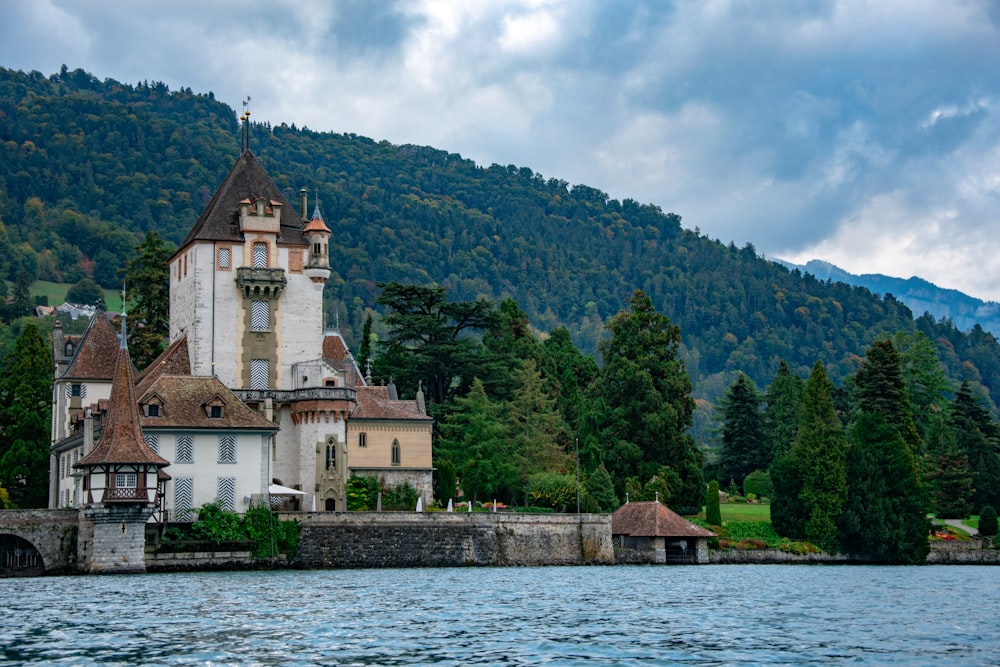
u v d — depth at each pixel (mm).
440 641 63250
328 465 135125
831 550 149875
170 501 116812
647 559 135875
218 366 138125
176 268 147375
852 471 152750
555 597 87062
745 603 85250
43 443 149500
